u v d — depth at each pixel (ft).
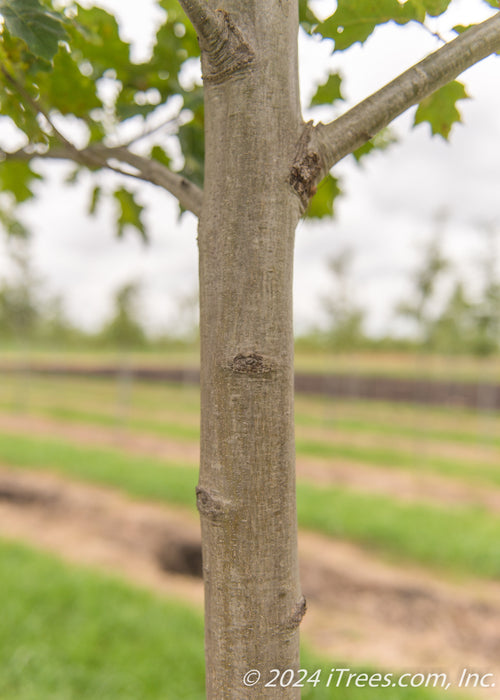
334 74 4.38
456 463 34.63
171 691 11.27
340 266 43.83
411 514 23.40
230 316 2.24
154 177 3.16
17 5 3.28
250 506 2.20
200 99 4.35
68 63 4.56
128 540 20.86
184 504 25.09
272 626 2.23
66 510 23.76
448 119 4.05
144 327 50.90
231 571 2.23
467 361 94.32
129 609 14.46
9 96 4.14
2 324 52.75
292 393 2.33
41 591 14.92
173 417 52.54
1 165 5.66
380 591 17.35
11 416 50.14
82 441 39.55
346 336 44.45
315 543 21.17
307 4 4.26
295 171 2.30
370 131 2.49
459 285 36.94
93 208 5.68
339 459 35.40
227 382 2.23
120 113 4.50
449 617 15.72
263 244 2.24
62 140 3.54
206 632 2.33
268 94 2.29
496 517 23.67
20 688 11.19
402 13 3.17
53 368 94.53
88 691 11.19
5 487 26.09
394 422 50.14
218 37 2.22
